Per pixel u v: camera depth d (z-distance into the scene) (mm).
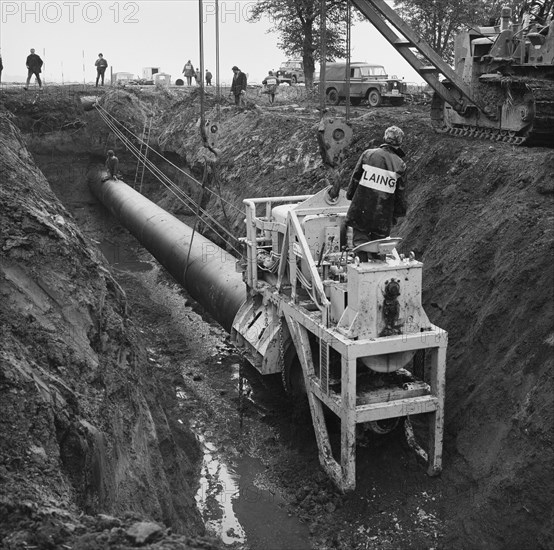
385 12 12891
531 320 8930
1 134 11609
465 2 25328
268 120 21156
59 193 26719
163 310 17094
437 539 8289
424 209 12320
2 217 8211
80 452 6102
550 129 12117
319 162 16797
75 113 27203
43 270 7961
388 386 9211
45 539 4836
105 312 8906
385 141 8766
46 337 7242
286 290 10852
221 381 13102
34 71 29375
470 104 13953
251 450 10688
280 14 29656
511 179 11203
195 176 22938
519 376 8656
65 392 6652
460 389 9523
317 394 9500
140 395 8773
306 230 9883
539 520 7512
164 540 4992
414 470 9328
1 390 5992
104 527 5152
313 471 9844
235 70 24609
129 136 26984
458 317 10195
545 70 13117
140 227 18625
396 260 8930
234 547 8500
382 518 8773
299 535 8727
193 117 25250
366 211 8656
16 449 5695
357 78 25859
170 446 9242
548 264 9180
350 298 8664
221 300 13133
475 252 10469
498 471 8227
